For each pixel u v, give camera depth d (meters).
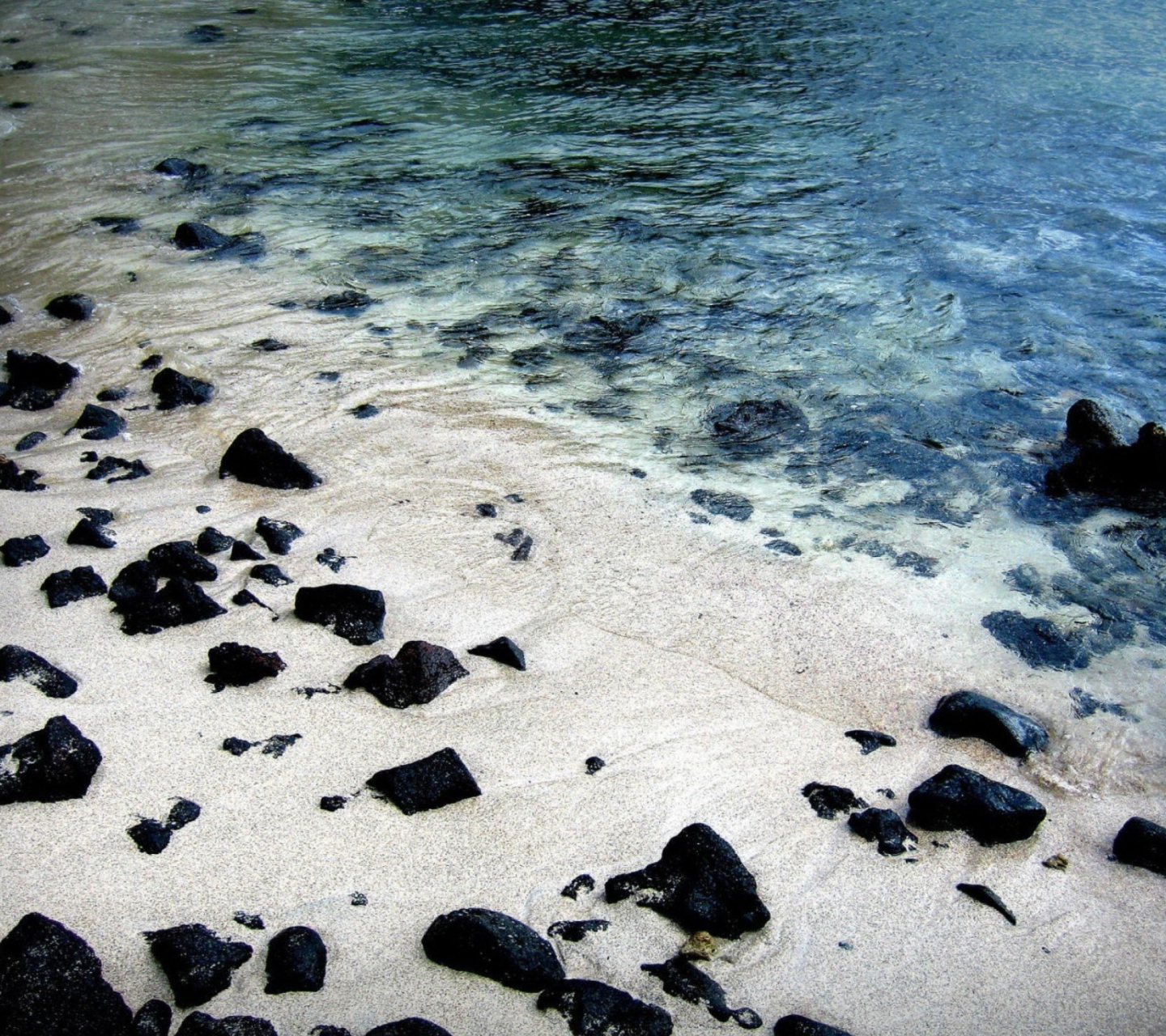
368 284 3.94
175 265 4.03
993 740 2.35
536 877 2.01
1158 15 7.04
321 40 6.58
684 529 2.87
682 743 2.29
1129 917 2.03
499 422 3.24
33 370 3.35
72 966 1.72
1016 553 2.84
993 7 7.22
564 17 7.02
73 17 6.86
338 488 2.95
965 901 2.03
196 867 1.98
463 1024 1.78
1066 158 5.01
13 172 4.76
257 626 2.48
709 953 1.91
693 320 3.76
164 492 2.90
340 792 2.13
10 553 2.62
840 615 2.63
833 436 3.23
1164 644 2.61
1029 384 3.46
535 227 4.37
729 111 5.57
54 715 2.23
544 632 2.54
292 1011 1.78
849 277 4.02
